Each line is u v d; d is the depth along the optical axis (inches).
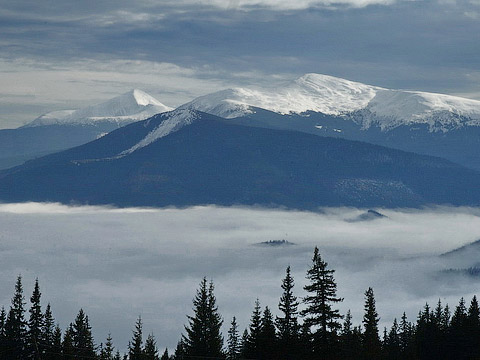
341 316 6673.2
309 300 6692.9
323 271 6658.5
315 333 6722.4
